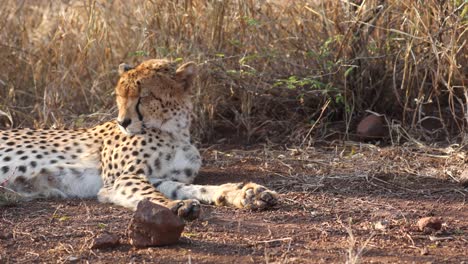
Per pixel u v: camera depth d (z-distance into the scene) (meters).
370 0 11.74
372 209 8.76
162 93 9.66
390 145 11.29
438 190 9.45
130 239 7.53
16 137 10.02
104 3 12.95
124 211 8.80
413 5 11.20
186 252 7.35
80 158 9.84
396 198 9.19
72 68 12.56
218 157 11.11
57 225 8.30
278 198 8.97
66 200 9.45
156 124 9.67
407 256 7.28
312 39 12.03
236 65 12.00
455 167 10.20
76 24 13.35
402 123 11.64
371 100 12.05
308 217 8.46
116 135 9.85
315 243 7.64
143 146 9.50
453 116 11.21
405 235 7.84
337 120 12.09
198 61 11.47
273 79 11.91
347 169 10.29
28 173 9.59
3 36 13.18
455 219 8.41
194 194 9.09
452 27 10.88
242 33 12.12
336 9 11.88
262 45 12.09
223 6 12.05
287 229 8.05
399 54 11.63
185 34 12.17
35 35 13.40
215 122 12.12
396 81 11.87
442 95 11.95
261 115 12.17
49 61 12.81
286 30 12.10
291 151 11.09
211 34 12.06
